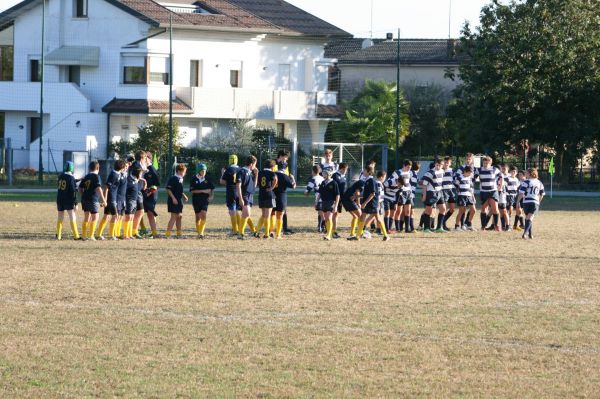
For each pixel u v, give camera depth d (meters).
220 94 162.25
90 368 29.89
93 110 162.50
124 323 36.22
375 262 55.19
